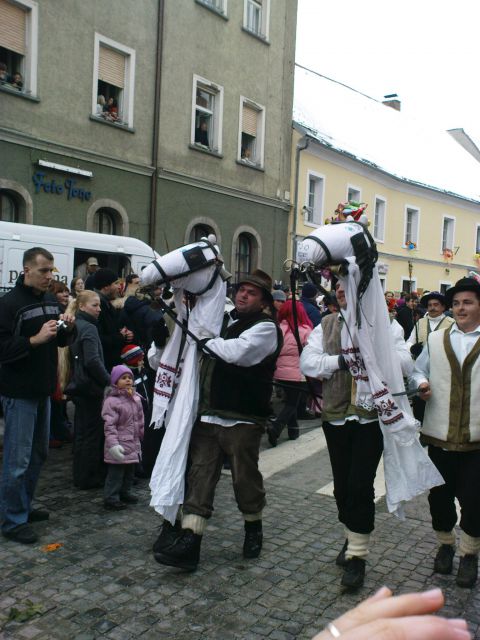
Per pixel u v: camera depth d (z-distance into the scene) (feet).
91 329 16.11
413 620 1.52
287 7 61.05
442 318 23.54
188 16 50.21
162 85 48.44
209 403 11.96
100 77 44.32
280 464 19.65
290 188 63.10
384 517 15.33
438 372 12.00
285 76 61.52
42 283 13.28
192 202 51.70
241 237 58.54
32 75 39.45
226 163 55.06
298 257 11.14
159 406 12.09
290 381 22.04
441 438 11.80
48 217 40.91
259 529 12.73
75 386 15.94
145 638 9.68
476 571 11.71
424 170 92.79
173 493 11.33
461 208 97.14
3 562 12.11
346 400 11.60
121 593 11.05
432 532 14.43
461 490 11.68
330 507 15.87
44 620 10.11
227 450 11.98
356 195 75.10
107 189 44.68
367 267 11.06
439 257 93.09
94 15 42.96
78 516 14.66
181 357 12.16
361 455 11.39
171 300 13.58
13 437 13.01
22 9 39.24
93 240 31.89
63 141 41.55
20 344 12.56
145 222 47.85
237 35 55.16
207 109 53.52
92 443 16.44
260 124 59.06
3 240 27.81
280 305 26.05
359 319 11.01
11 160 38.63
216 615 10.42
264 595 11.14
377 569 12.39
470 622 10.45
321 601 10.99
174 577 11.69
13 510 13.16
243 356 11.55
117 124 44.91
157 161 48.21
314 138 63.67
